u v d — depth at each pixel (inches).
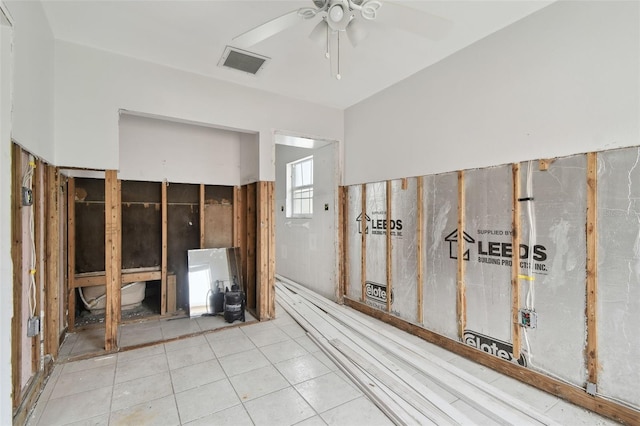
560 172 90.1
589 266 83.9
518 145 100.7
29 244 87.9
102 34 107.8
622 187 78.7
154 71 128.1
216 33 107.3
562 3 89.6
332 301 184.7
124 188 161.0
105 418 82.1
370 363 107.6
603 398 81.8
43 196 103.2
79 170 119.4
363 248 168.2
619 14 79.4
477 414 83.1
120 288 155.8
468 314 115.6
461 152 118.4
